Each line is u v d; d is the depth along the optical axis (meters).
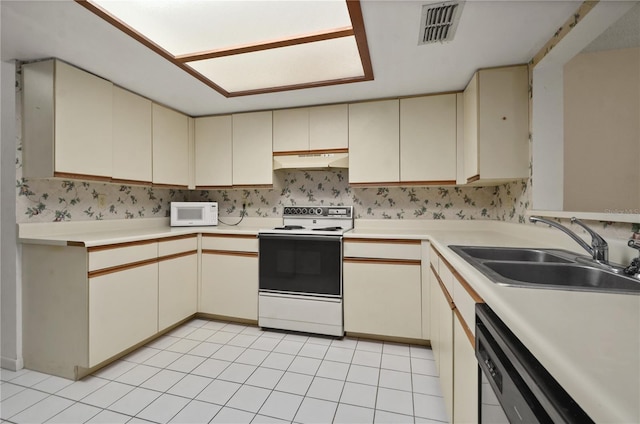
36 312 1.92
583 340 0.51
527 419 0.53
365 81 2.20
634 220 1.08
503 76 1.96
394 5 1.37
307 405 1.59
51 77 1.86
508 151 1.95
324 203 3.01
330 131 2.65
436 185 2.46
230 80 2.31
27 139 1.92
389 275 2.29
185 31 1.67
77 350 1.82
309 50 1.89
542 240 1.67
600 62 1.34
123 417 1.51
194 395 1.68
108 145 2.18
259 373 1.89
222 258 2.69
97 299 1.84
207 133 3.00
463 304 1.12
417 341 2.29
